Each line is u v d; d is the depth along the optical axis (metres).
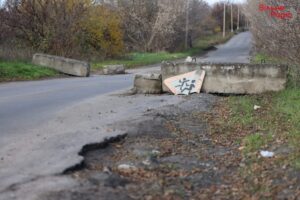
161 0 52.03
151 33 51.88
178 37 59.16
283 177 6.78
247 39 84.81
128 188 6.34
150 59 42.94
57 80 21.11
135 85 15.37
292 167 7.16
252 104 12.73
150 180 6.69
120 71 27.80
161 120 10.37
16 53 25.38
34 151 7.78
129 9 51.22
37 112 11.81
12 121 10.62
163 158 7.87
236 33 98.94
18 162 7.18
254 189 6.40
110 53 40.50
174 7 53.31
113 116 10.91
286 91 14.12
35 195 5.82
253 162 7.55
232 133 9.66
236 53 56.31
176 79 15.10
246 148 8.31
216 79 14.89
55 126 9.91
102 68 30.81
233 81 14.76
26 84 18.77
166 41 53.56
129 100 13.62
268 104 12.69
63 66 24.31
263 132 9.53
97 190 6.12
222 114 11.58
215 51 62.62
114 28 40.56
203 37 79.31
